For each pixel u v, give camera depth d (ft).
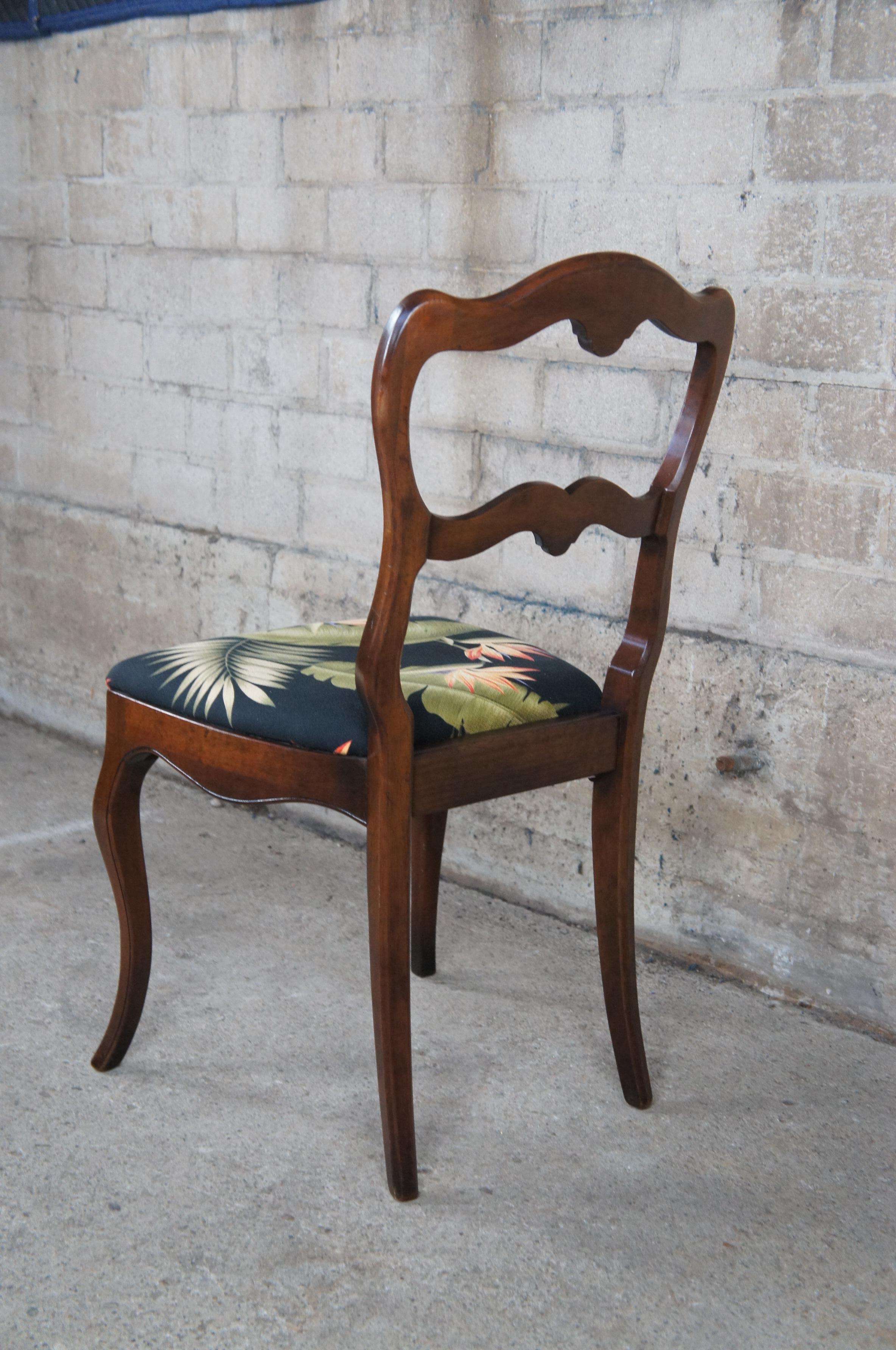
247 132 7.13
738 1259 4.20
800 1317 3.95
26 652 9.20
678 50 5.57
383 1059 4.33
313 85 6.80
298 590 7.47
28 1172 4.48
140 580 8.32
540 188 6.14
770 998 5.98
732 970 6.14
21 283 8.58
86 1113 4.84
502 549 6.63
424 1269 4.09
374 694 4.00
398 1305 3.93
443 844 6.18
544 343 6.24
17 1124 4.75
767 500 5.69
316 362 7.12
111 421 8.30
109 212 7.93
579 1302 3.98
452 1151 4.71
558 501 4.23
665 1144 4.81
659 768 6.23
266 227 7.17
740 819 5.99
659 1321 3.92
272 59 6.93
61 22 7.80
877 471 5.36
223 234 7.38
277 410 7.37
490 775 4.42
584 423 6.20
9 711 9.37
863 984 5.72
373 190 6.70
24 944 6.13
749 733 5.89
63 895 6.67
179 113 7.41
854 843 5.65
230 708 4.39
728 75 5.46
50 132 8.12
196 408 7.79
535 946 6.37
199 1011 5.59
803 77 5.26
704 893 6.17
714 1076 5.29
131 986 5.05
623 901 4.88
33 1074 5.08
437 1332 3.83
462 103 6.29
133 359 8.05
